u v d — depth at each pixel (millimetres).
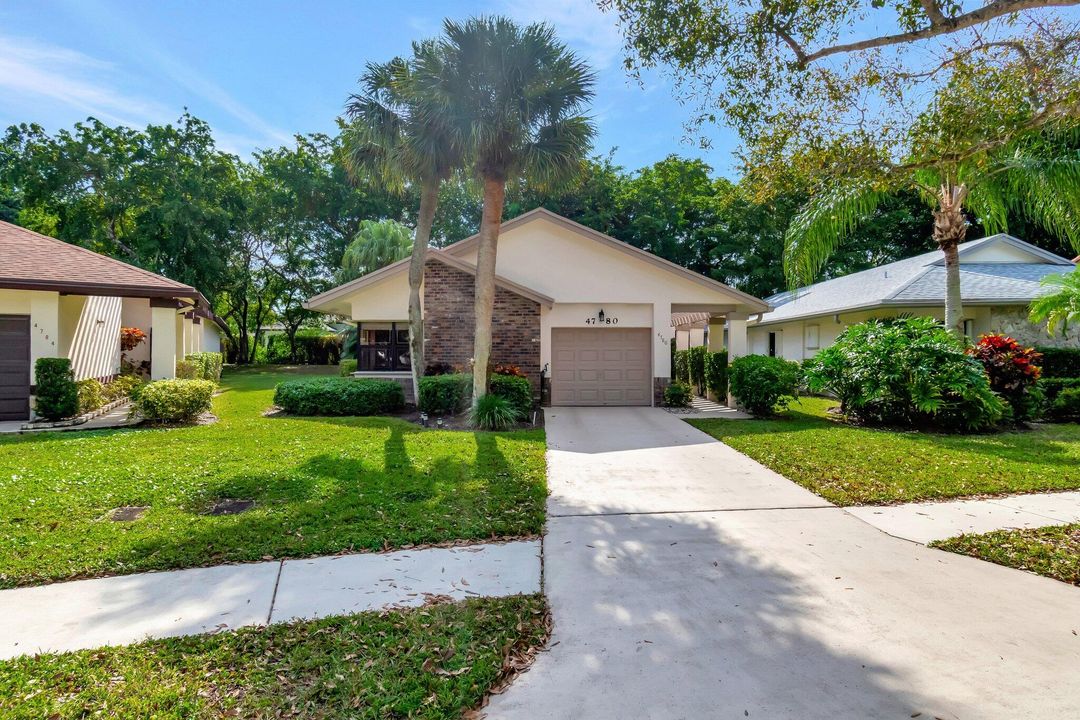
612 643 3209
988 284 15867
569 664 3010
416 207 31578
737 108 6262
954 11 4906
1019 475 6844
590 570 4230
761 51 5891
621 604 3674
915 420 10641
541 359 14641
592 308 14891
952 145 5695
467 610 3590
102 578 4051
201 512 5402
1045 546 4598
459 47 9938
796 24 5688
